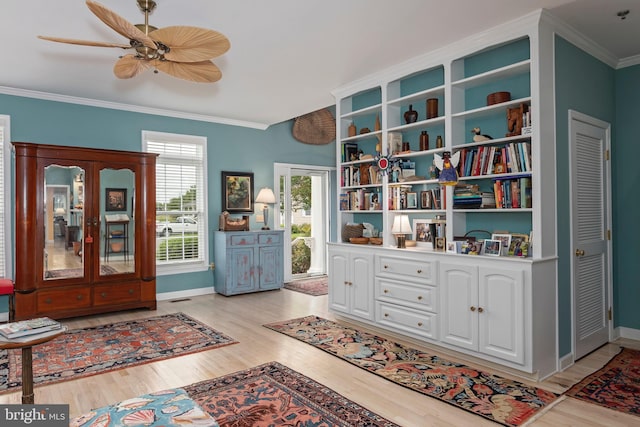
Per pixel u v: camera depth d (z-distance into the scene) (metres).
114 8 2.90
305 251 7.55
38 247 4.47
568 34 3.33
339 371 3.19
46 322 2.35
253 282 6.15
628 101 3.99
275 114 6.05
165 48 2.65
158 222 5.78
